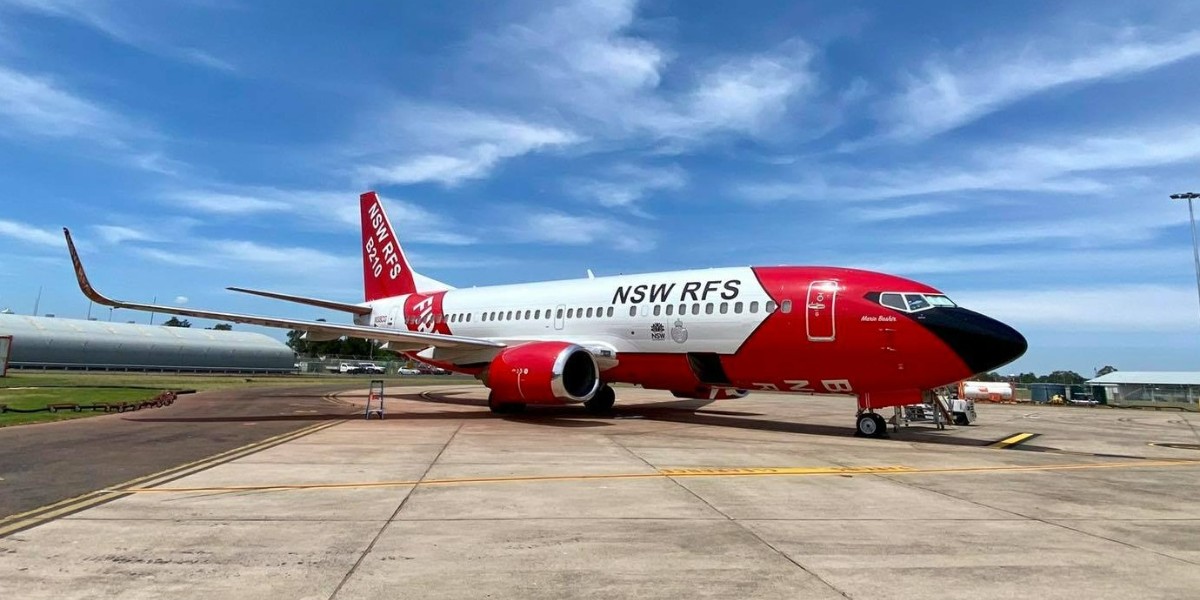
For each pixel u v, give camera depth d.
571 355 16.91
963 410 20.48
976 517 6.62
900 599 4.20
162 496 7.24
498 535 5.69
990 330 13.83
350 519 6.23
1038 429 19.12
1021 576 4.70
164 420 16.39
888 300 14.96
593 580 4.52
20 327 55.50
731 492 7.80
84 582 4.36
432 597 4.15
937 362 14.23
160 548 5.19
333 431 14.43
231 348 72.12
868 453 11.94
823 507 7.00
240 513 6.44
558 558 5.03
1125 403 45.78
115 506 6.71
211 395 27.19
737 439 13.90
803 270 16.64
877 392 15.45
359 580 4.46
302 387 37.22
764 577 4.62
